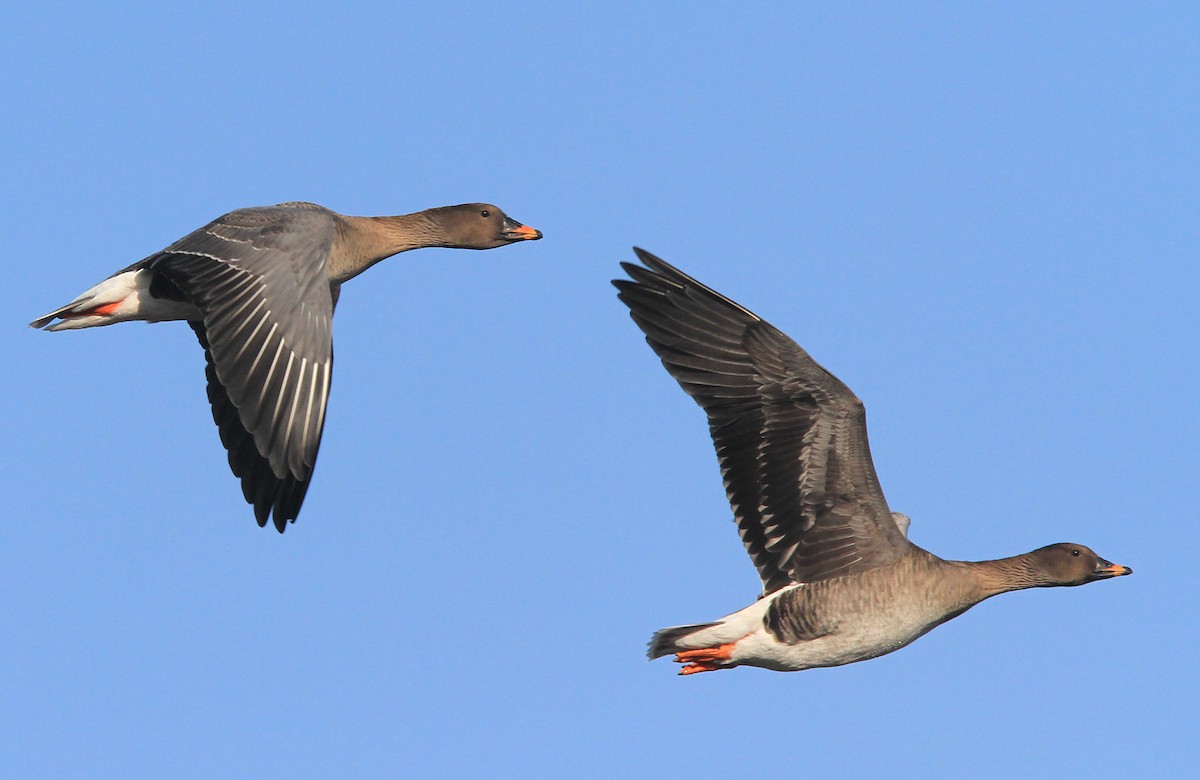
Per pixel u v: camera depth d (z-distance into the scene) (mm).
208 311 15016
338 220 19312
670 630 17297
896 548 17234
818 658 17125
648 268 17031
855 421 16859
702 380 17078
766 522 17312
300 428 14656
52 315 17484
